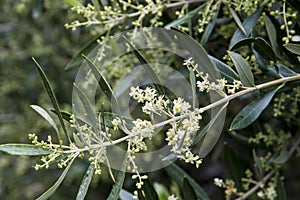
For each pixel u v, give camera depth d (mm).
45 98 1349
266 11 870
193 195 901
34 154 747
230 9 865
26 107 1411
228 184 960
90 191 1374
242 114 806
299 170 1332
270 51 806
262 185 956
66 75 1364
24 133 1402
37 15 1167
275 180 959
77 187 1395
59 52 1411
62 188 1401
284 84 809
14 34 1466
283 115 977
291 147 1015
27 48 1452
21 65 1470
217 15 901
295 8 832
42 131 1354
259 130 980
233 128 802
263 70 843
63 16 1311
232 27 944
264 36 907
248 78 784
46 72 1411
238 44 801
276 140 995
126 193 911
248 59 872
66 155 750
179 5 914
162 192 1050
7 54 1461
